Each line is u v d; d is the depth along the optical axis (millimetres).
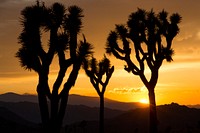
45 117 19703
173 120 114938
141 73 32594
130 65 32719
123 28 32906
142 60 32656
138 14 32812
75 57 20203
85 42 20719
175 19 32750
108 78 38281
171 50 32500
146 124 108750
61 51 20062
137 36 32312
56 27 20422
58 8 20656
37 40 19922
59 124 19781
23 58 19750
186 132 50500
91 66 37625
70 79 20078
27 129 55562
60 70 20031
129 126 104125
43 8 20703
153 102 32719
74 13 20797
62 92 19891
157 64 32406
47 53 20000
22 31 20375
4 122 56250
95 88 38469
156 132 32750
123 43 32812
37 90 19875
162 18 32906
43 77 19781
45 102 19797
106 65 37938
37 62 19812
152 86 32688
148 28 32375
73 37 20516
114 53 32844
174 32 32250
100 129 38250
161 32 32312
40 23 20281
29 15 20297
